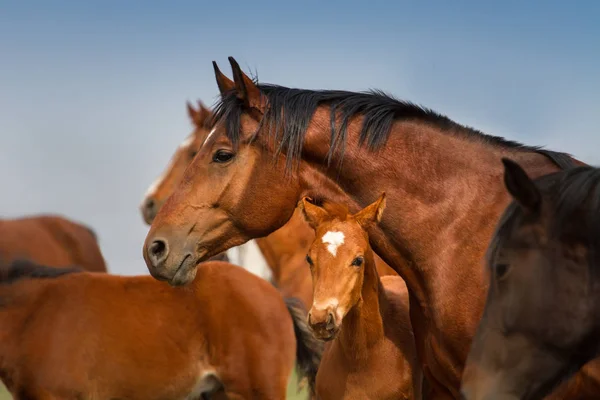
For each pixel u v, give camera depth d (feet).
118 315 46.37
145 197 60.34
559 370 18.95
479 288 27.68
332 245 33.94
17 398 46.06
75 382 45.47
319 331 33.24
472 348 19.48
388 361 35.99
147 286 47.14
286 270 56.39
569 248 18.92
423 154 29.19
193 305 46.60
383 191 29.30
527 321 18.81
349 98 30.25
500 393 18.79
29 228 62.18
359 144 29.55
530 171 28.43
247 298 46.70
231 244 30.32
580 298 18.69
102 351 45.91
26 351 45.68
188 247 29.37
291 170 29.76
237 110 29.84
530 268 18.95
